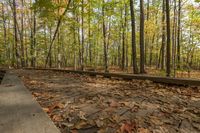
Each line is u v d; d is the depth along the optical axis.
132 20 11.34
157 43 30.06
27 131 1.50
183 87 5.50
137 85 6.04
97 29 23.19
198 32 22.77
